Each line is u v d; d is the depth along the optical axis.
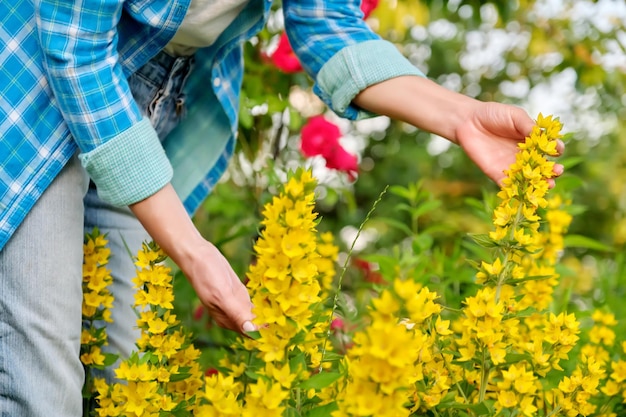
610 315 1.58
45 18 1.18
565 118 4.70
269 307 0.99
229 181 2.74
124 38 1.38
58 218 1.29
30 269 1.26
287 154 2.82
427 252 2.34
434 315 1.21
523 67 4.70
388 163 5.08
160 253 1.27
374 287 1.86
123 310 1.60
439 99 1.47
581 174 4.91
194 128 1.69
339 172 2.74
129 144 1.23
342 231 4.60
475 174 5.15
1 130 1.24
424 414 1.22
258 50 2.45
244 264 2.47
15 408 1.26
